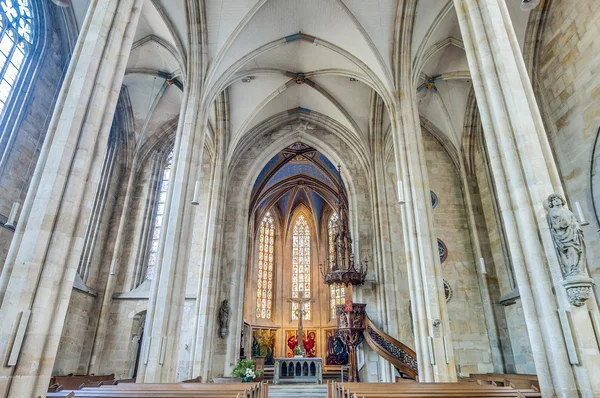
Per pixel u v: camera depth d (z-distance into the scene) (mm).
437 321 12195
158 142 24391
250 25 16969
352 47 17797
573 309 5812
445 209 21641
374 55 16906
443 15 15570
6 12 14555
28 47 15711
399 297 20000
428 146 22969
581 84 12844
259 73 20500
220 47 16531
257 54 18375
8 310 5895
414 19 16078
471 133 21391
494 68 7719
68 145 7012
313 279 37250
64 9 16625
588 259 12250
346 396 7051
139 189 23641
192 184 14367
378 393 6445
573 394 5582
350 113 23188
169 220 13359
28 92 15484
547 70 14539
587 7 12656
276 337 35219
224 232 23016
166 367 11773
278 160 28609
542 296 6184
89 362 19109
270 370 28953
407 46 16406
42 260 6352
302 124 25391
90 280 20359
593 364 5500
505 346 18000
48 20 16438
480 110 7734
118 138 23016
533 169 6746
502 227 18859
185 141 14680
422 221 13500
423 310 12664
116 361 19797
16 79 15219
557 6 14055
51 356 6145
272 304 36344
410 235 13711
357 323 19781
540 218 6465
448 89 20641
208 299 19875
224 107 22172
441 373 11555
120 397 6195
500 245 18969
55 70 16906
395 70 16562
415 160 14555
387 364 19297
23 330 5863
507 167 7082
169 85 21328
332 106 23312
